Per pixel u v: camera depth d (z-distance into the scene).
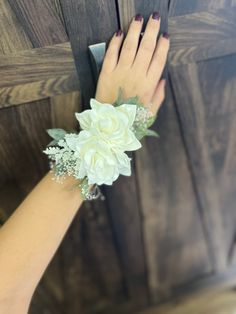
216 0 0.39
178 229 0.66
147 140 0.50
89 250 0.64
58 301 0.71
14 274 0.38
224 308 0.80
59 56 0.39
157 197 0.59
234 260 0.78
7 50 0.37
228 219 0.68
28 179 0.50
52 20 0.36
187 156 0.54
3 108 0.41
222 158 0.56
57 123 0.45
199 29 0.41
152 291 0.78
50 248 0.40
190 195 0.60
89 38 0.38
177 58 0.42
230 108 0.50
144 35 0.38
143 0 0.37
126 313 0.80
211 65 0.44
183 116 0.49
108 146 0.35
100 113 0.35
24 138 0.45
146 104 0.41
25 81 0.40
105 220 0.59
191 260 0.74
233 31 0.42
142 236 0.65
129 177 0.54
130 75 0.39
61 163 0.37
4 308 0.38
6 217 0.53
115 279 0.72
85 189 0.38
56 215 0.40
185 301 0.81
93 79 0.42
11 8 0.35
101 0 0.36
